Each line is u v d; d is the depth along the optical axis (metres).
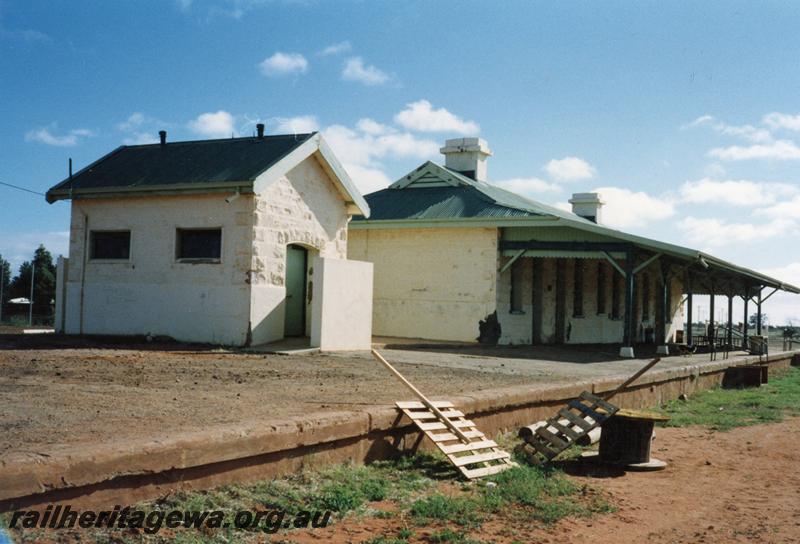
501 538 5.34
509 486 6.77
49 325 30.92
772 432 11.33
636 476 7.88
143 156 17.31
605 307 26.88
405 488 6.41
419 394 7.74
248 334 14.33
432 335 21.38
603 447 8.38
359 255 22.86
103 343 14.21
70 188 15.98
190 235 15.27
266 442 5.82
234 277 14.51
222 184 14.35
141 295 15.46
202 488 5.35
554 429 9.39
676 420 12.24
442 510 5.77
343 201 17.69
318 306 14.63
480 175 26.36
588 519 6.01
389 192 24.69
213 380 9.57
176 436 5.26
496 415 9.14
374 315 22.42
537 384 10.84
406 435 7.54
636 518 6.12
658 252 19.62
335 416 6.62
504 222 20.20
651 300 31.25
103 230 15.96
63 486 4.40
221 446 5.44
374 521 5.45
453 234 21.27
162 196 15.30
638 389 13.35
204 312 14.77
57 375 9.25
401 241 22.14
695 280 27.58
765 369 20.22
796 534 5.78
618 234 18.67
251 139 16.81
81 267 16.14
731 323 28.27
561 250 19.89
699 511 6.45
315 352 14.25
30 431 5.45
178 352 12.95
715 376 18.28
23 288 40.56
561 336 23.92
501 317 20.70
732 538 5.64
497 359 15.65
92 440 5.14
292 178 15.73
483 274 20.70
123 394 7.80
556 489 6.89
